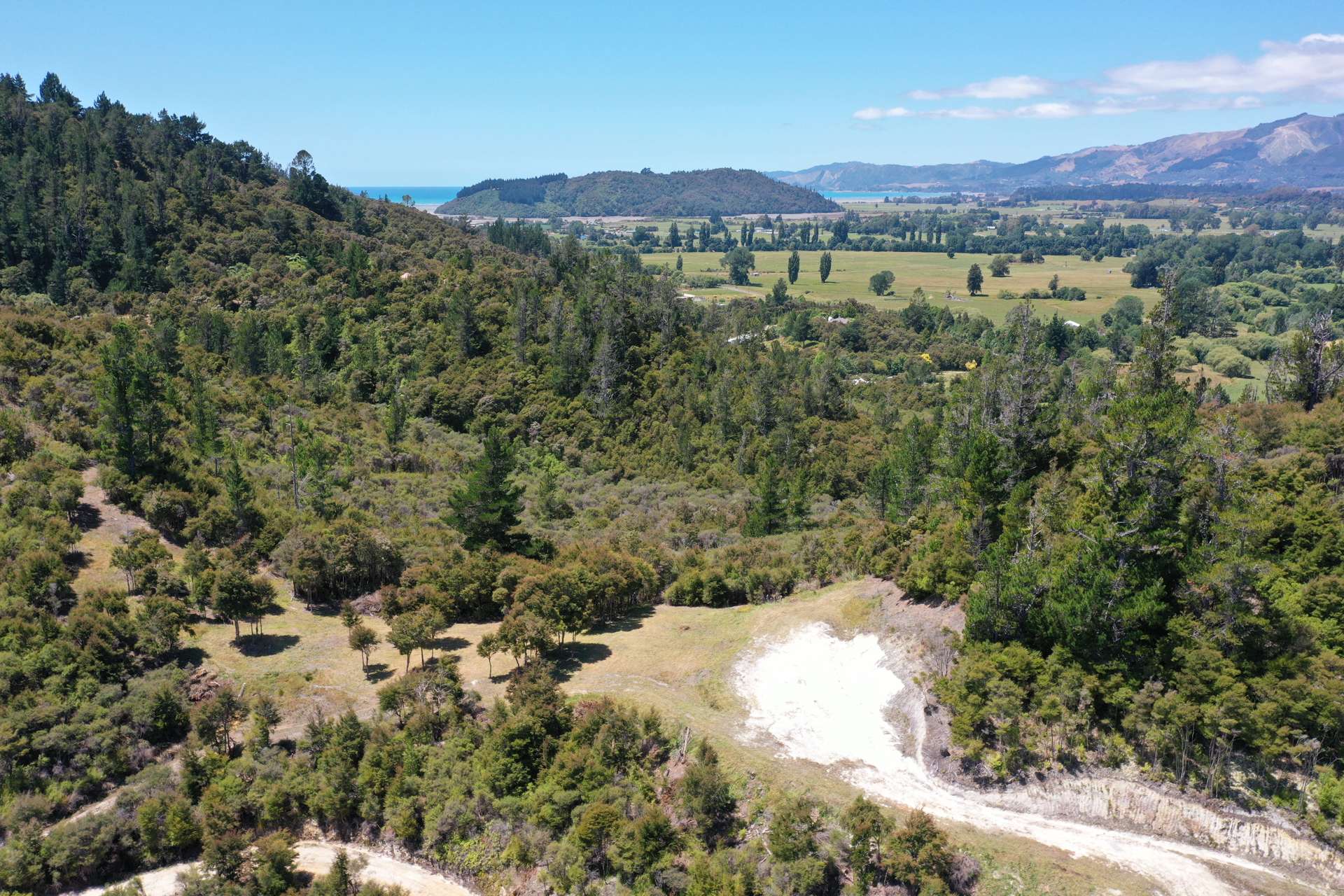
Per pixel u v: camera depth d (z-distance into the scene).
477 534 74.12
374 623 66.38
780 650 58.62
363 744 50.31
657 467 120.44
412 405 131.25
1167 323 68.38
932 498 83.19
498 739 48.00
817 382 146.00
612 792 44.97
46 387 87.06
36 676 52.19
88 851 44.03
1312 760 41.88
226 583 60.97
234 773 48.59
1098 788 43.12
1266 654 45.22
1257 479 61.25
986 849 39.81
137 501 74.19
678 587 69.81
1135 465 51.16
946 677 50.91
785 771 45.78
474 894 43.53
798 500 95.31
